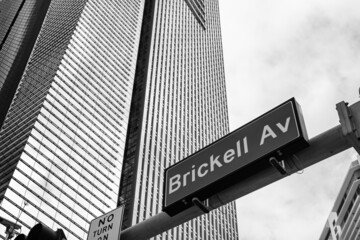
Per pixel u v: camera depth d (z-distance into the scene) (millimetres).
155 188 147375
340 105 8664
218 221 167625
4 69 184375
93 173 127875
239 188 9031
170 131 175250
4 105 162750
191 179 9469
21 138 120938
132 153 153875
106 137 141000
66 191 116625
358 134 8242
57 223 108750
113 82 159500
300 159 8688
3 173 111312
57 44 160625
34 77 151625
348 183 122875
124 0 196625
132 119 168375
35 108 130375
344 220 119812
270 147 8766
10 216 99812
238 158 9062
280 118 9047
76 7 176250
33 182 110688
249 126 9438
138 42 190000
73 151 126688
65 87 139875
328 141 8531
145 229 9789
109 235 9883
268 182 8898
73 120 134000
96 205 121812
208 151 9688
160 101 181875
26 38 193625
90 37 163500
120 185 143750
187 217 9430
